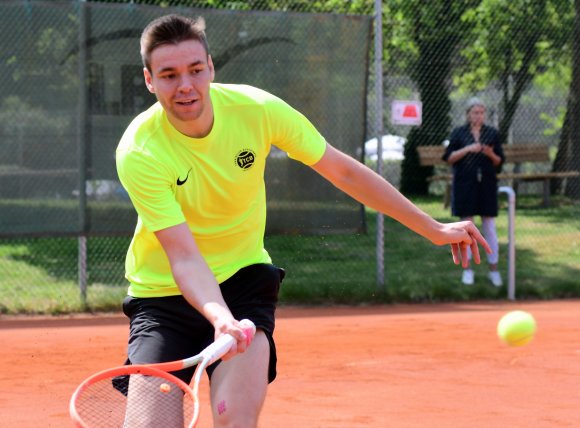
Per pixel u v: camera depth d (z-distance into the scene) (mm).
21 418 7824
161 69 4613
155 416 4707
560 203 22344
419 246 19609
